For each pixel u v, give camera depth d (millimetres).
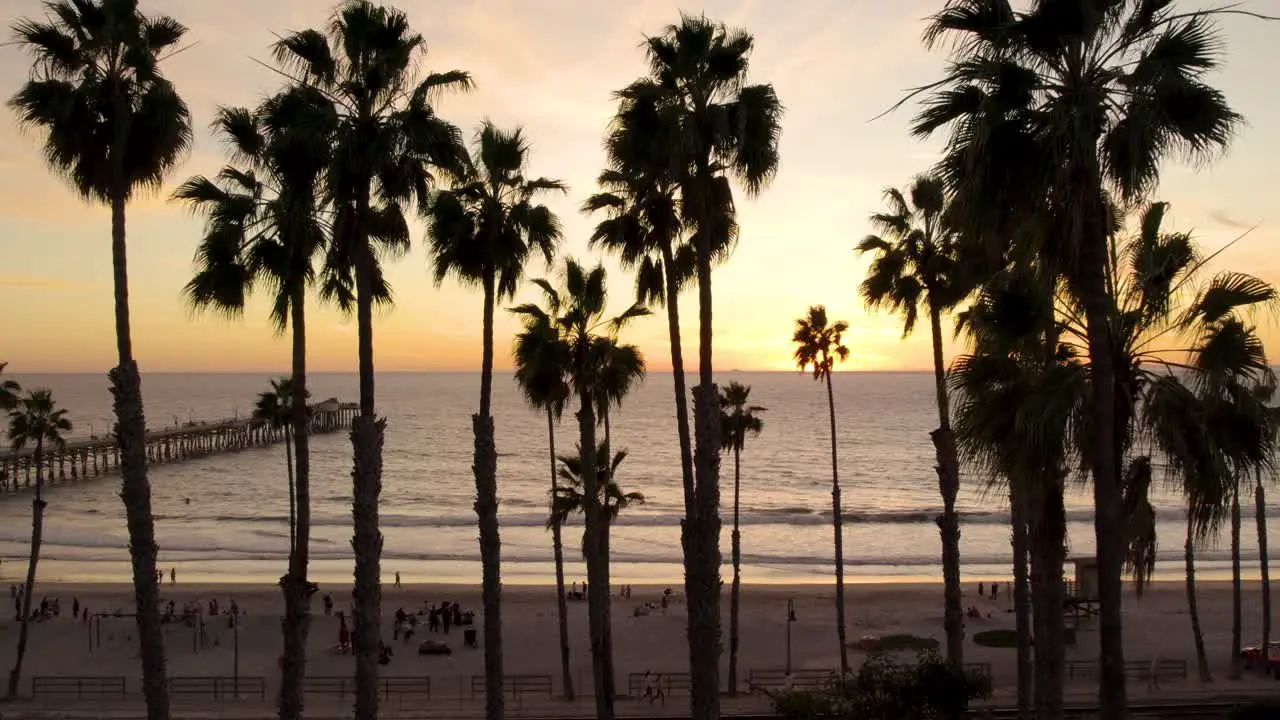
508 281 20672
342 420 185875
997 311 10750
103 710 30172
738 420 35469
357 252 15414
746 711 29781
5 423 183500
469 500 108688
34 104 16000
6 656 39312
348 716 29469
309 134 14805
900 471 136250
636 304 23094
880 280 22859
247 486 113625
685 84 16094
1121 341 10773
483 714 29656
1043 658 17938
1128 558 11203
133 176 16703
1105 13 9508
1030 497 11320
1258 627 44594
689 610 17188
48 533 81062
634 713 29812
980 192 9938
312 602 52750
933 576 66438
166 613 45250
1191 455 10109
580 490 32938
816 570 69125
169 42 16766
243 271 18234
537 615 48031
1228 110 9234
